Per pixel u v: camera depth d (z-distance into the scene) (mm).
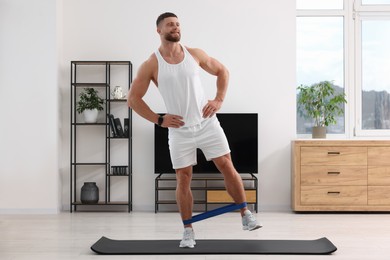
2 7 6398
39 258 3896
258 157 6605
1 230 5145
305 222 5590
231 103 6629
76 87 6668
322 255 3955
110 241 4465
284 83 6629
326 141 6219
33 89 6414
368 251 4102
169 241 4488
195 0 6645
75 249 4219
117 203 6406
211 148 4035
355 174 6207
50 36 6410
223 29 6648
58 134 6484
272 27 6641
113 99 6441
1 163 6410
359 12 6902
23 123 6414
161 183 6637
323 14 6898
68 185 6637
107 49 6648
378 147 6211
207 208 6582
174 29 3855
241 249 4117
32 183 6406
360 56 6910
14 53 6410
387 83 6945
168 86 3904
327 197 6215
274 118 6621
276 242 4410
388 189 6203
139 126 6625
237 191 4039
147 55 6648
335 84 6941
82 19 6648
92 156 6656
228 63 6637
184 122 3988
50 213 6367
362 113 6953
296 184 6230
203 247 4203
